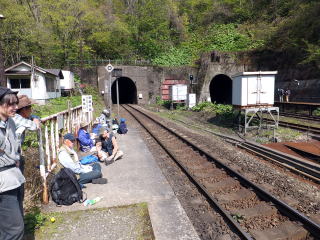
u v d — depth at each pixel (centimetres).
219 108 2614
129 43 4838
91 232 426
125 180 650
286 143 1318
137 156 876
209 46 4550
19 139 327
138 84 3806
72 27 3822
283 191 650
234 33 4647
